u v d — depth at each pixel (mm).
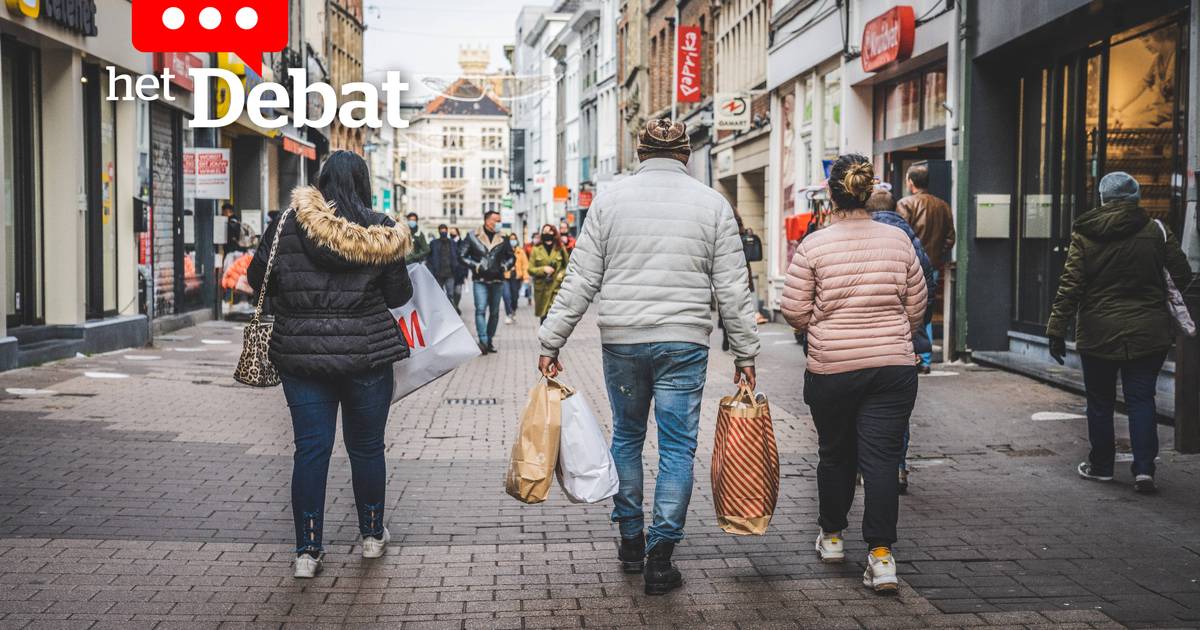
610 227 5348
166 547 5938
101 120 16453
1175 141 10625
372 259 5340
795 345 18203
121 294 17266
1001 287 14508
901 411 5395
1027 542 6172
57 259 15008
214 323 22328
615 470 5527
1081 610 5039
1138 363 7340
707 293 5371
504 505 7055
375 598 5195
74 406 10484
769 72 26562
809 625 4855
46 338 14727
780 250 26578
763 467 5434
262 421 9977
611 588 5379
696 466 8312
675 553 5977
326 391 5445
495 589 5355
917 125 17891
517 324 24766
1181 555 5910
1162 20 10914
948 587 5383
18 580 5344
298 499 5469
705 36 36344
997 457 8594
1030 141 14062
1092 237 7332
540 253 20844
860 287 5406
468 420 10602
